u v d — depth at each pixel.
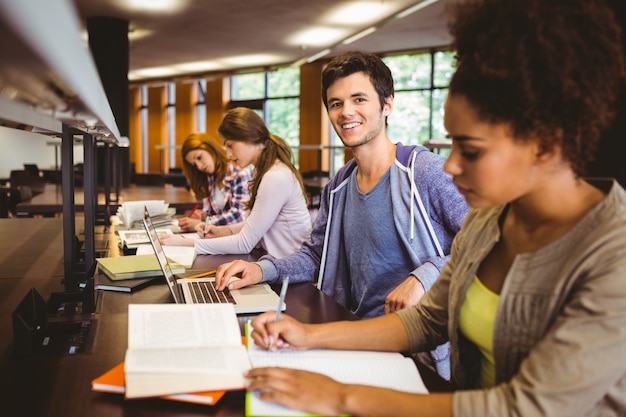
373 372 1.04
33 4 0.32
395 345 1.15
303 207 2.64
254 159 2.74
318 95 11.84
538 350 0.79
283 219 2.60
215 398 0.93
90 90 0.66
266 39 9.27
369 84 1.78
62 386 1.01
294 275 1.87
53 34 0.38
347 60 1.79
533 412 0.76
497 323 0.91
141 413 0.91
